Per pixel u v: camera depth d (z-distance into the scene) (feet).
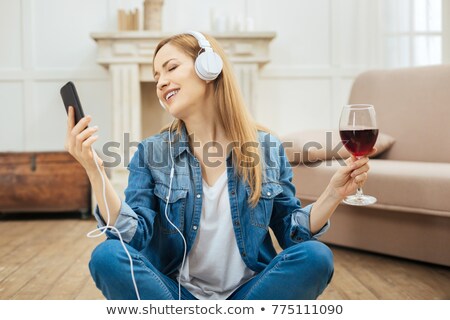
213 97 4.21
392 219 7.54
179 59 4.04
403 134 9.24
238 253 4.17
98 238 9.36
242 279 4.18
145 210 3.98
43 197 11.42
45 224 10.85
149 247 4.31
